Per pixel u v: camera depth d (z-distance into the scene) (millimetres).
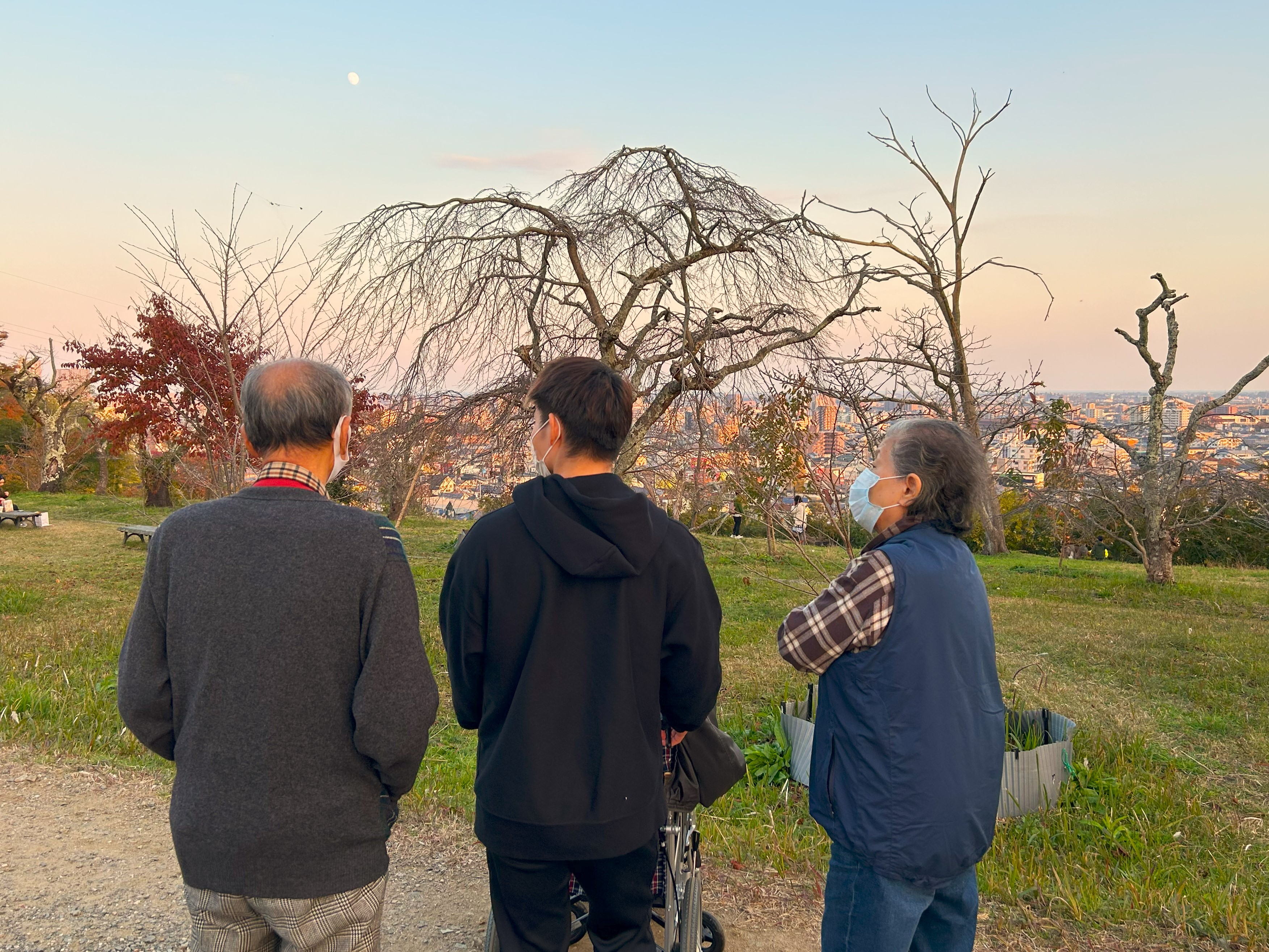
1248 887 3445
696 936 2199
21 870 3129
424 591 11133
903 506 1955
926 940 1972
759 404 5824
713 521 6324
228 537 1482
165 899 2965
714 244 5797
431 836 3578
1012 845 3705
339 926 1508
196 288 7902
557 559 1607
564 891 1738
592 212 5668
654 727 1707
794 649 1817
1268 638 9500
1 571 12578
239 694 1442
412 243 5309
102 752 4488
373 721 1445
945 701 1766
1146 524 14805
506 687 1666
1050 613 11234
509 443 5742
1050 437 11688
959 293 8438
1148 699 6922
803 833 3896
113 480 36625
